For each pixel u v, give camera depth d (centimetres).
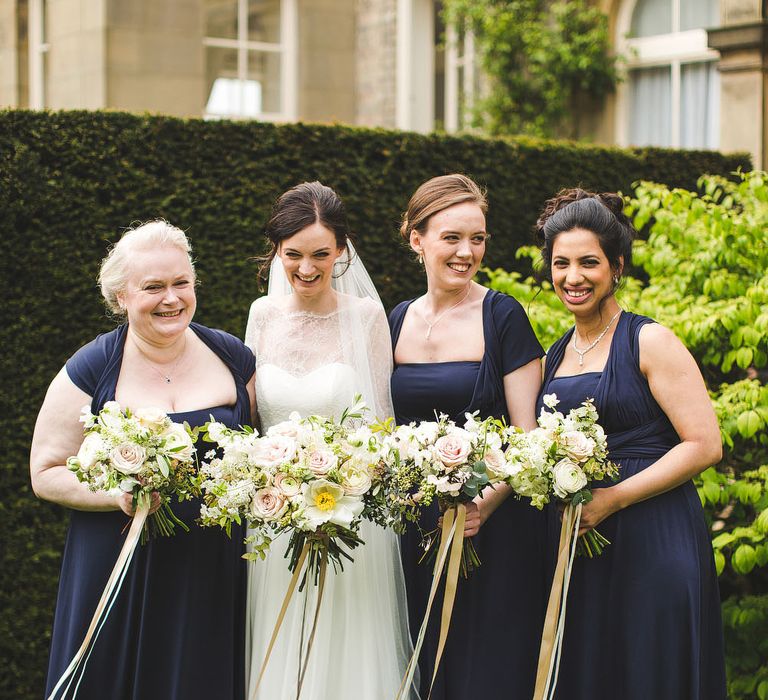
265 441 269
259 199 466
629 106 874
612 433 284
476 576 306
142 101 685
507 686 302
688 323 369
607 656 280
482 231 308
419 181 507
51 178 424
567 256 284
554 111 860
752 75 720
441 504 283
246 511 270
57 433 283
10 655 422
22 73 778
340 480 267
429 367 313
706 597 281
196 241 454
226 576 288
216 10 788
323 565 278
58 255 423
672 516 278
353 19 844
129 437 258
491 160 530
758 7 712
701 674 280
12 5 775
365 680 300
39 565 423
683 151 604
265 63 812
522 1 859
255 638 301
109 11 671
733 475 375
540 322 381
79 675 275
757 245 384
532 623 306
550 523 302
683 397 276
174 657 278
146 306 275
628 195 577
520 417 306
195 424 284
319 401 303
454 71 930
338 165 485
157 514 272
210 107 788
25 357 418
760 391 359
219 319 460
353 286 322
